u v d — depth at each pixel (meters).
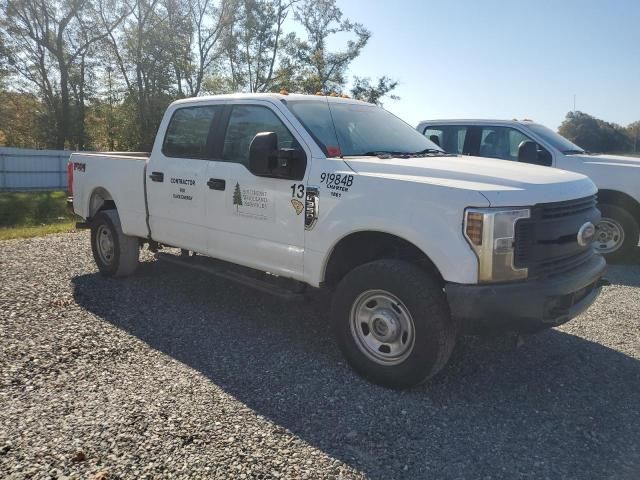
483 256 3.46
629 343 4.85
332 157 4.33
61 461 2.91
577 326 5.27
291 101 4.83
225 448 3.08
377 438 3.25
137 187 6.04
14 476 2.78
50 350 4.38
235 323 5.17
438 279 3.87
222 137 5.17
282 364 4.26
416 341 3.67
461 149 8.87
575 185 4.07
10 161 30.12
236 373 4.07
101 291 6.10
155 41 40.03
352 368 4.10
